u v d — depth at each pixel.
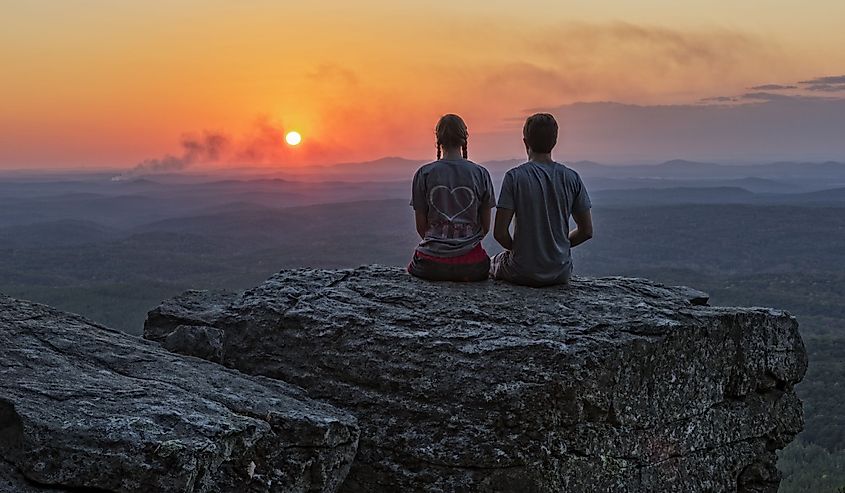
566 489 6.02
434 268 7.77
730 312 7.34
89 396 5.10
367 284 7.80
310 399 6.48
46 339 6.18
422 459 6.10
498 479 5.92
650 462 6.56
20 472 4.57
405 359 6.50
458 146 7.85
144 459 4.52
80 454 4.54
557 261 7.62
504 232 7.56
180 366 6.31
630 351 6.36
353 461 6.30
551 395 5.98
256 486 5.25
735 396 7.36
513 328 6.65
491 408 6.03
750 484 7.38
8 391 4.97
